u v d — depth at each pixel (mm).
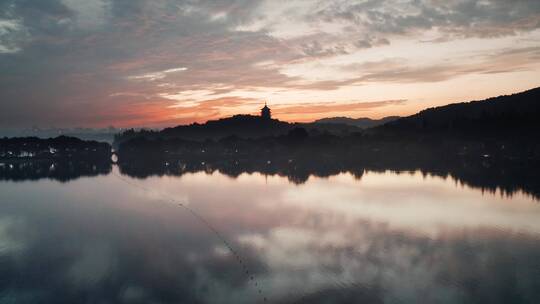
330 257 46719
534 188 102750
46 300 36312
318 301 34781
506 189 102000
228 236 57625
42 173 180250
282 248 50875
